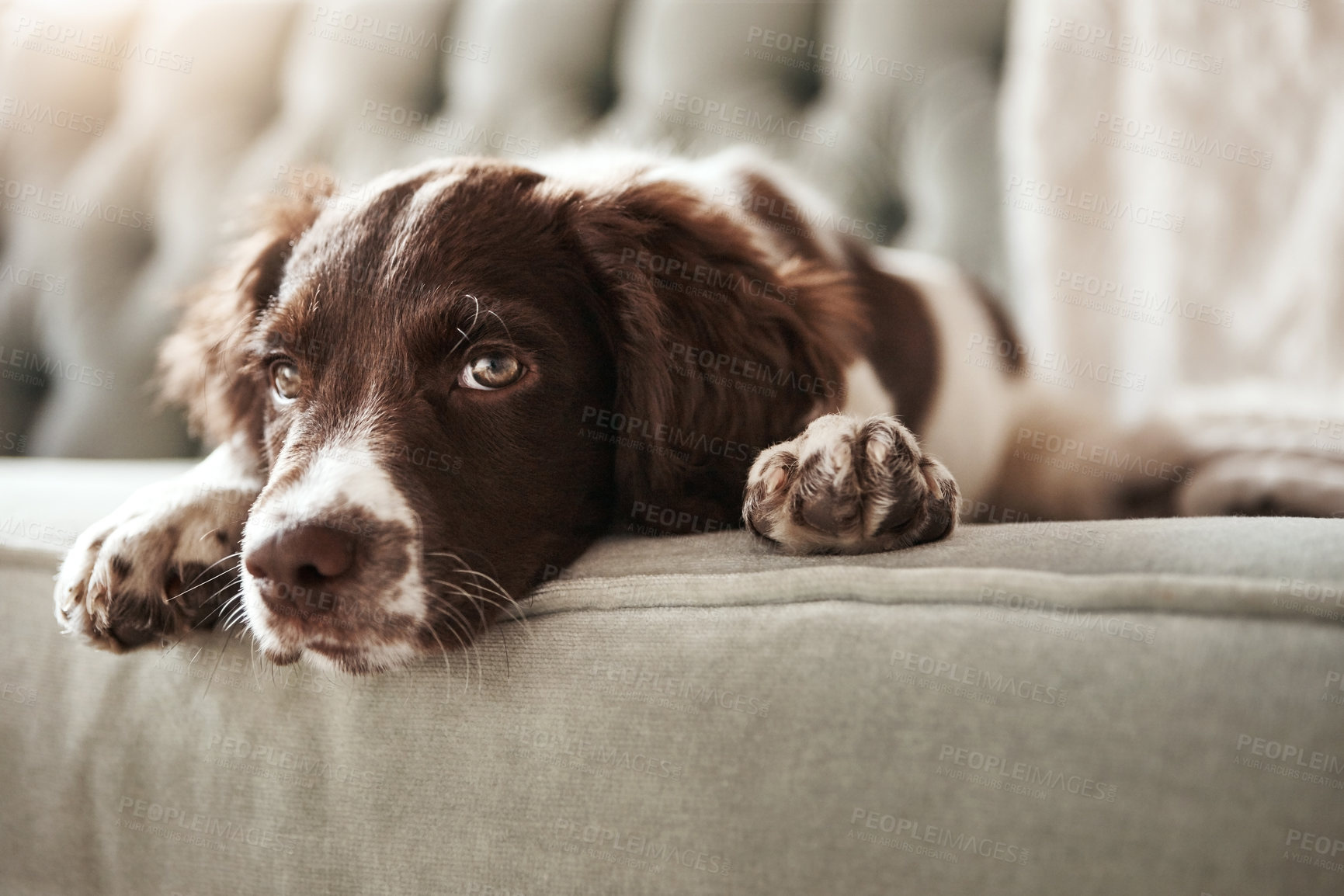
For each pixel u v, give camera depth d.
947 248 2.51
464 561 1.24
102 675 1.18
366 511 1.18
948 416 1.97
